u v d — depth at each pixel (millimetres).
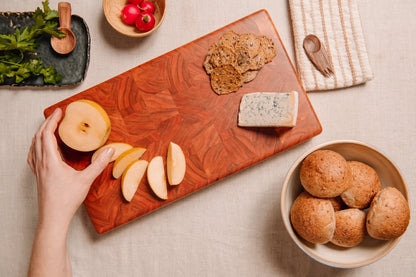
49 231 1031
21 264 1267
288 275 1247
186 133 1214
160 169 1195
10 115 1280
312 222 979
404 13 1269
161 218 1267
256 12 1223
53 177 1060
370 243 1057
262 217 1257
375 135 1271
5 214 1271
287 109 1150
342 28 1252
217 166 1204
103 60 1281
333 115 1275
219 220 1263
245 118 1187
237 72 1177
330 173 970
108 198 1199
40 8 1283
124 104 1223
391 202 962
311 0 1254
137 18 1197
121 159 1171
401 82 1275
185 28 1286
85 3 1283
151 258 1263
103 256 1260
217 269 1259
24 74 1225
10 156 1280
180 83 1223
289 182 1069
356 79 1238
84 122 1137
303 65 1245
